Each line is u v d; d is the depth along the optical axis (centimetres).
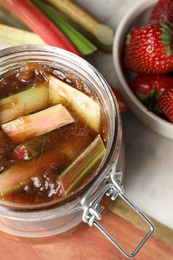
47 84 47
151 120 54
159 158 56
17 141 44
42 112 45
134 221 53
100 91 44
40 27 57
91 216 42
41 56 45
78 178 42
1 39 58
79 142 44
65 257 53
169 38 51
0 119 46
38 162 43
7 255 53
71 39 58
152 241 53
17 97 46
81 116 45
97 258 53
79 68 45
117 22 61
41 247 53
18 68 47
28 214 40
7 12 59
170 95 52
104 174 40
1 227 49
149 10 57
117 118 42
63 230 49
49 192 42
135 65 54
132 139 56
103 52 59
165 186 55
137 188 55
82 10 59
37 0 59
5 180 43
